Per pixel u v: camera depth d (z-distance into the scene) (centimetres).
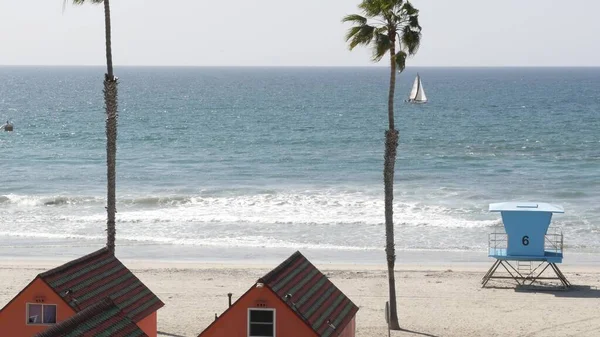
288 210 5591
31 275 3803
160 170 7662
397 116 14300
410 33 2792
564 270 3988
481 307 3300
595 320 3105
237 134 11131
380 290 3569
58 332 1875
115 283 2508
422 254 4381
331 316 2330
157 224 5141
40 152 9100
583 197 6103
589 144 9606
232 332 2227
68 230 5006
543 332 2956
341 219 5234
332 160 8306
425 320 3111
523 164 7919
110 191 3073
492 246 4553
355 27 2791
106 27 2997
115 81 3044
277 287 2234
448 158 8388
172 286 3609
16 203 5922
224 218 5275
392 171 2956
